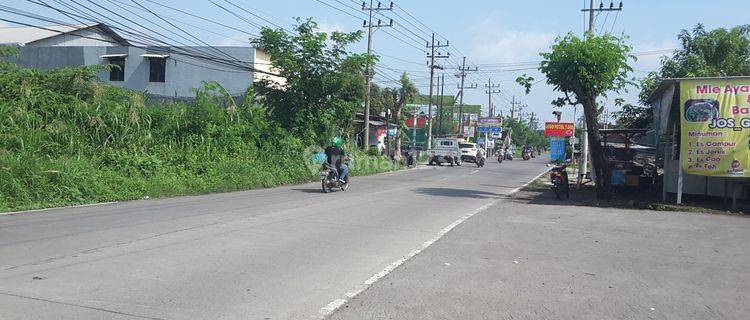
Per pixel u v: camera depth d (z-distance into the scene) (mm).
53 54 35062
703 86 15711
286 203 15273
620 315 5863
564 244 9945
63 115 18016
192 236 9562
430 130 50562
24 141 15992
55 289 6117
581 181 23984
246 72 34406
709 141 15594
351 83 26016
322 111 26172
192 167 20016
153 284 6453
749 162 15250
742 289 7062
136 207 13766
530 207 16109
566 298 6414
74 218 11492
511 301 6230
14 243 8586
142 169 18109
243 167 21234
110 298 5867
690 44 25703
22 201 13508
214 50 34469
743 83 15406
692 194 17906
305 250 8680
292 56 25281
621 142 23953
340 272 7336
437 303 6074
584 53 17828
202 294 6129
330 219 12227
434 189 21766
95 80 20969
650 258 8875
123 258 7707
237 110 23938
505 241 10078
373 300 6121
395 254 8602
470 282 6996
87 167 16203
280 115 25656
